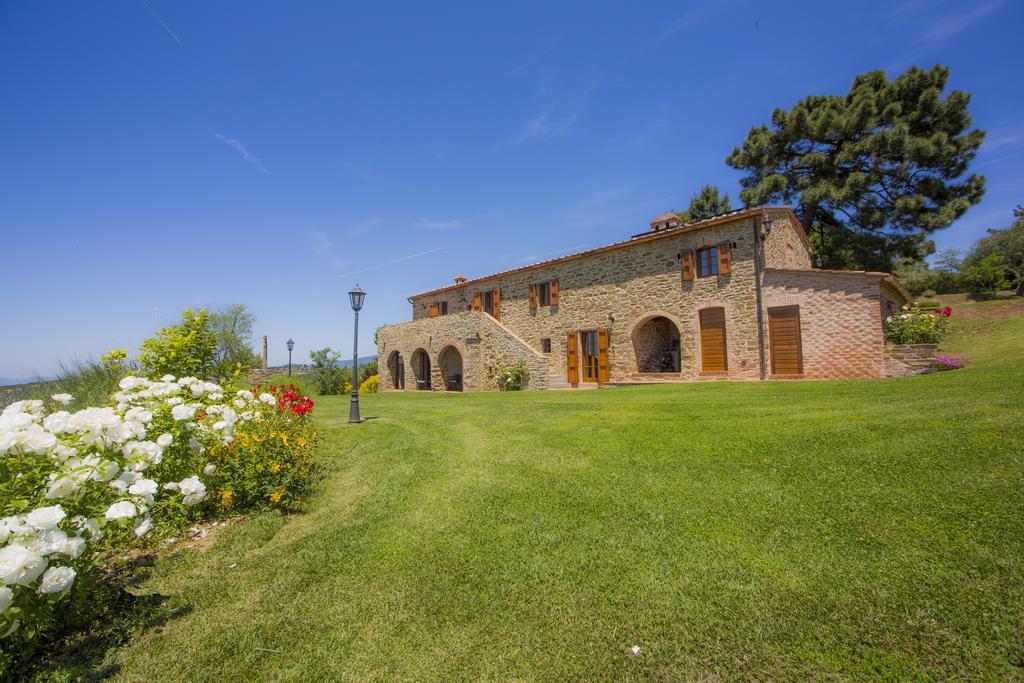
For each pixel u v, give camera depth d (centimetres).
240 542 388
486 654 238
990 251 2973
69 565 244
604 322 1709
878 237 2039
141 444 315
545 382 1697
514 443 659
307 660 242
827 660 218
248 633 266
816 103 2230
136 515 284
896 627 233
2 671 222
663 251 1541
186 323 816
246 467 482
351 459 650
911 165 1867
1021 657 207
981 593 248
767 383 1102
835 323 1187
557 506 416
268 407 649
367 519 422
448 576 314
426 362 2456
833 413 628
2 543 214
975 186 1862
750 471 455
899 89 1944
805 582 276
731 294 1369
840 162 1991
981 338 1463
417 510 436
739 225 1360
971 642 219
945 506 337
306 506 475
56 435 301
